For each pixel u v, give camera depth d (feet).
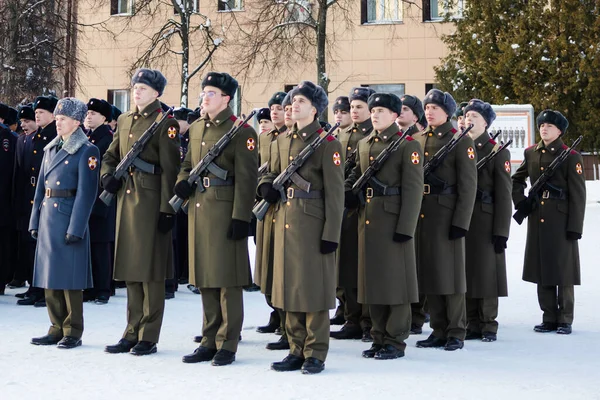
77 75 91.09
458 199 26.71
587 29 79.25
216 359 23.58
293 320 23.31
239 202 23.63
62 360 23.81
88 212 25.58
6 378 21.66
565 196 30.45
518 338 28.48
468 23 84.84
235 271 23.81
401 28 94.73
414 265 25.20
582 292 37.70
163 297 25.29
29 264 33.78
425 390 20.84
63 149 25.94
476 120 29.45
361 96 28.81
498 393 20.67
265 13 82.02
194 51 90.99
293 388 20.88
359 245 25.27
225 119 24.39
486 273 28.32
